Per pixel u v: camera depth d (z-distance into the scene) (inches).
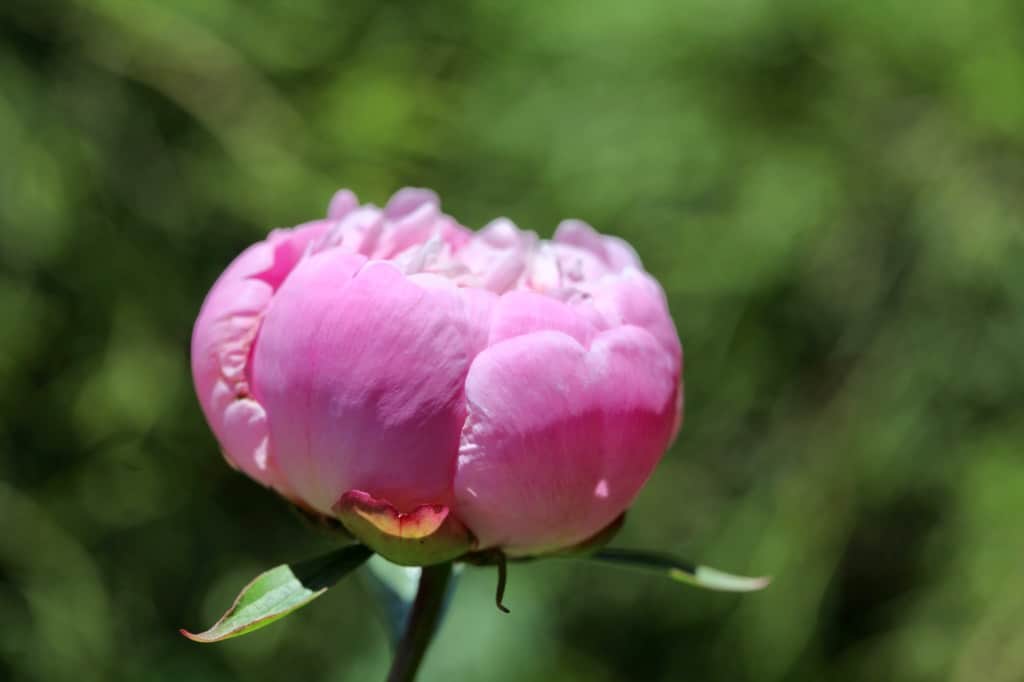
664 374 22.1
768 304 45.0
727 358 45.8
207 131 45.3
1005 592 41.1
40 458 44.0
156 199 44.9
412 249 22.4
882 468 43.9
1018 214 42.4
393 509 21.4
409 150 45.8
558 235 23.6
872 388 44.3
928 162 43.4
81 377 43.1
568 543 22.1
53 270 42.9
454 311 21.5
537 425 21.5
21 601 42.1
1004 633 41.1
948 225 42.7
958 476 43.1
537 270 22.5
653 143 44.5
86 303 43.6
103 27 43.2
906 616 44.6
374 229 22.4
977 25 42.5
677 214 45.6
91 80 44.1
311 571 21.8
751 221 43.5
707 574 23.1
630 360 21.8
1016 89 41.3
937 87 43.6
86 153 42.1
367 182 44.6
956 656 41.5
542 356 21.5
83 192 42.5
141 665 44.8
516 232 22.9
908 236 44.5
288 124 44.7
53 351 43.5
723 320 45.1
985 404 43.9
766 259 43.5
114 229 43.8
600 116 45.4
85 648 42.4
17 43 42.5
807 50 44.2
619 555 23.0
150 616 45.7
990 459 41.8
